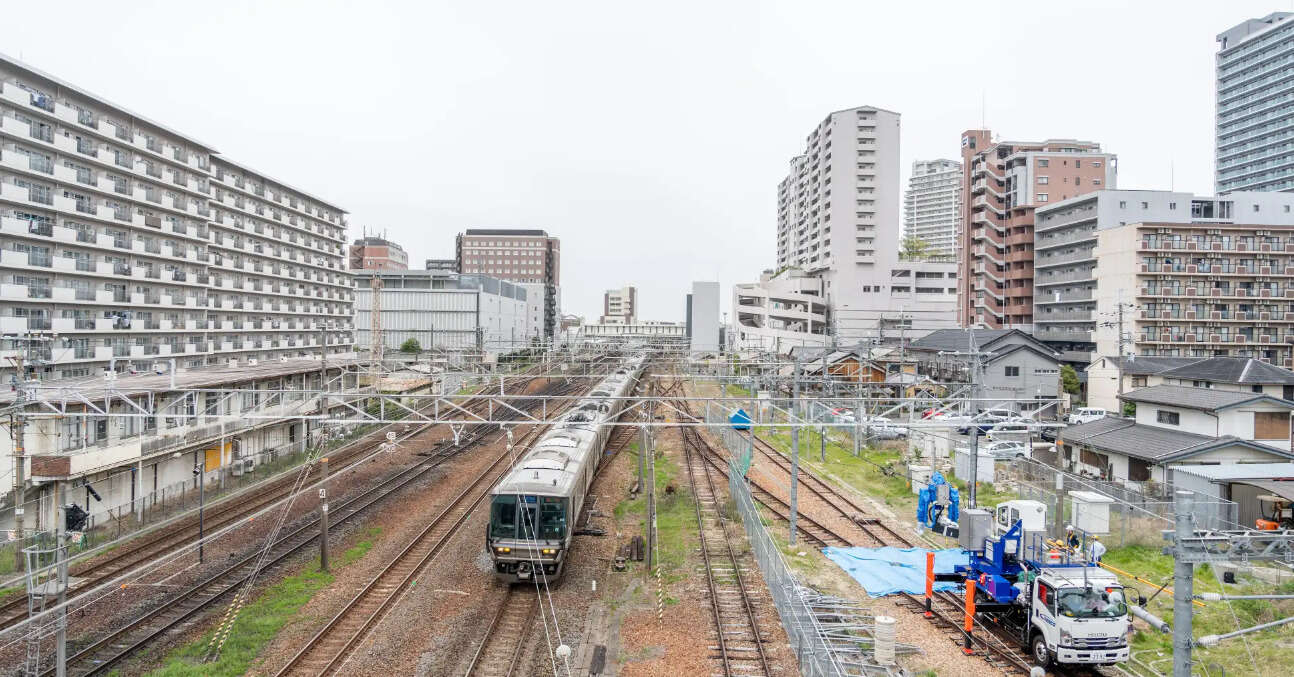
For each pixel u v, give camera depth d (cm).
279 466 2944
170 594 1611
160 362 4712
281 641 1391
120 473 2320
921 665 1355
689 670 1316
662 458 3438
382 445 2947
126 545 1961
